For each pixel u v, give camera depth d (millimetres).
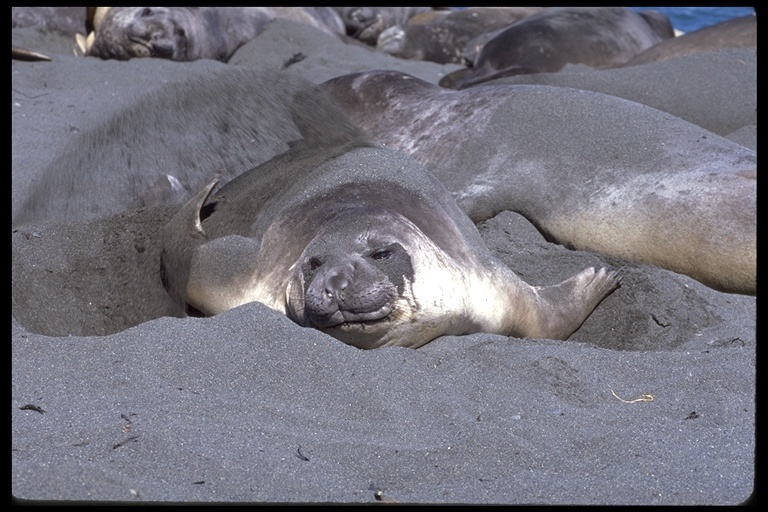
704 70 36469
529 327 21203
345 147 26141
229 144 29484
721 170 25266
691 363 18000
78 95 38719
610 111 28062
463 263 20406
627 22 49406
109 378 16078
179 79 38188
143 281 22797
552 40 46625
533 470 14039
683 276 24000
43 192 28922
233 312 17969
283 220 21578
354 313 17891
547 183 27000
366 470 13852
